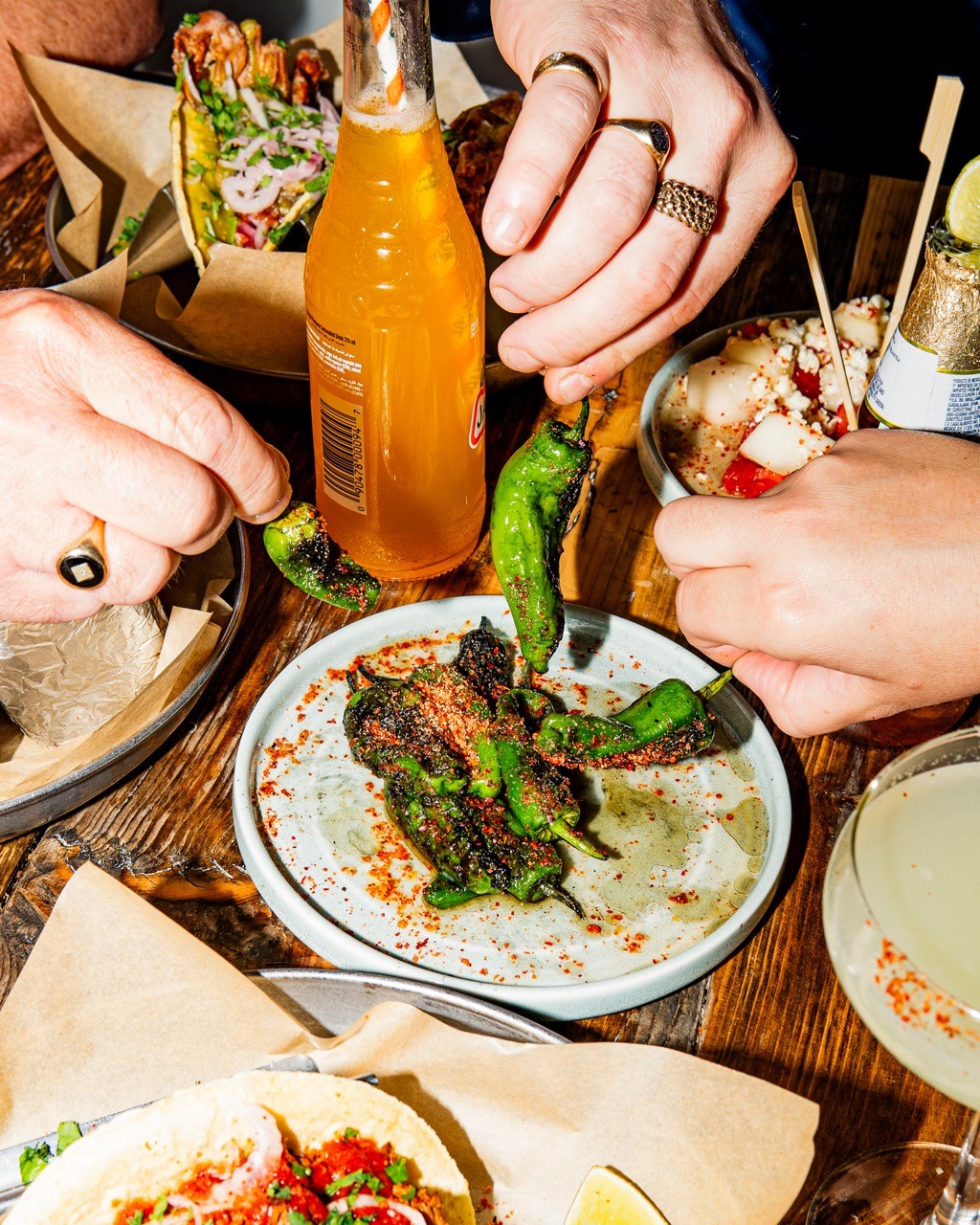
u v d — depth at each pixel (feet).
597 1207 2.56
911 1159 2.86
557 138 2.92
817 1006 3.15
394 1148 2.64
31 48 6.07
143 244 5.55
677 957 3.07
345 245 3.34
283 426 4.68
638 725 3.43
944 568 2.94
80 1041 2.81
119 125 5.76
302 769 3.63
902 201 5.85
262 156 5.49
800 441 4.30
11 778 3.49
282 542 3.40
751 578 3.08
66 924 2.97
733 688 3.80
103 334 3.00
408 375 3.54
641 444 4.44
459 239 3.48
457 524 4.05
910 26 6.18
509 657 3.87
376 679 3.64
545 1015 3.04
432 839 3.29
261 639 4.05
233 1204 2.54
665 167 3.33
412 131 3.19
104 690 3.46
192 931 3.29
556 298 3.28
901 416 3.65
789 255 5.58
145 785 3.64
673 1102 2.70
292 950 3.26
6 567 2.98
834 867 2.49
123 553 2.99
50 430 2.85
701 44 3.48
